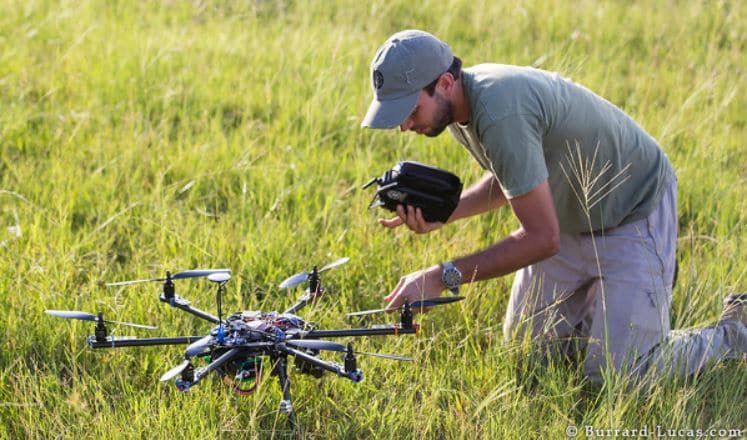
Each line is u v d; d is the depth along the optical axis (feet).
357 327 20.65
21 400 17.43
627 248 18.53
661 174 18.57
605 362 18.67
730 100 32.73
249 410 17.35
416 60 15.79
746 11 45.60
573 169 17.56
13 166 26.68
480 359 19.03
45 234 23.45
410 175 16.28
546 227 16.57
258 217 24.66
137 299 20.18
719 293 20.08
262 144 29.99
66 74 34.06
